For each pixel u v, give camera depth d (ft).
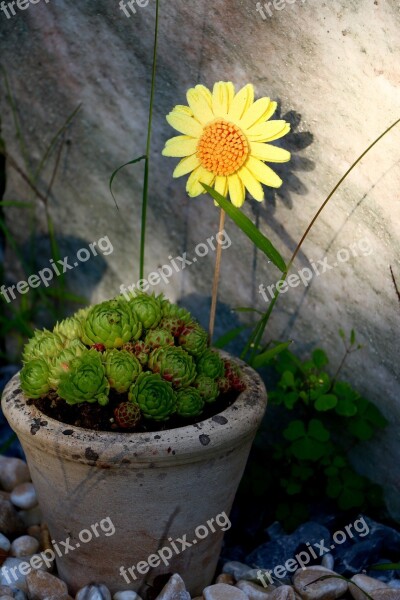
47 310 3.35
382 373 2.67
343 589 2.50
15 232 3.34
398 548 2.67
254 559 2.63
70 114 3.03
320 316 2.75
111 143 2.98
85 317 2.50
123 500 2.31
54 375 2.36
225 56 2.68
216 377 2.43
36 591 2.44
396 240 2.55
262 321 2.62
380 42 2.44
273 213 2.73
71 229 3.19
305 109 2.60
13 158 3.21
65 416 2.36
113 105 2.94
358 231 2.61
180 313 2.52
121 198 3.03
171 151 2.48
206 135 2.43
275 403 2.73
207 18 2.67
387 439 2.71
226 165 2.43
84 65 2.94
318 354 2.71
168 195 2.92
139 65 2.84
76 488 2.32
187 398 2.33
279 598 2.42
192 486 2.32
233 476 2.39
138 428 2.32
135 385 2.32
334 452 2.76
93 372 2.31
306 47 2.55
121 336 2.39
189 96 2.45
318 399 2.66
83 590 2.40
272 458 2.86
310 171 2.64
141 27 2.80
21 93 3.10
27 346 2.47
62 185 3.14
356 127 2.53
